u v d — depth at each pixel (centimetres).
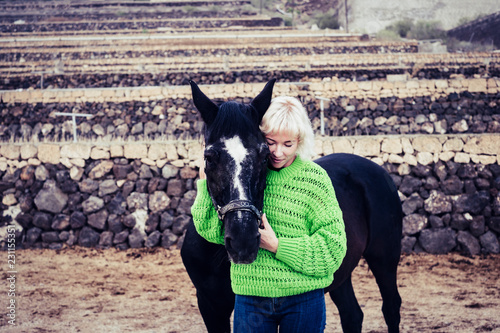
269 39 2766
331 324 520
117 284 688
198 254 292
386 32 3120
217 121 233
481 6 3503
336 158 416
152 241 897
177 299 620
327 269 231
